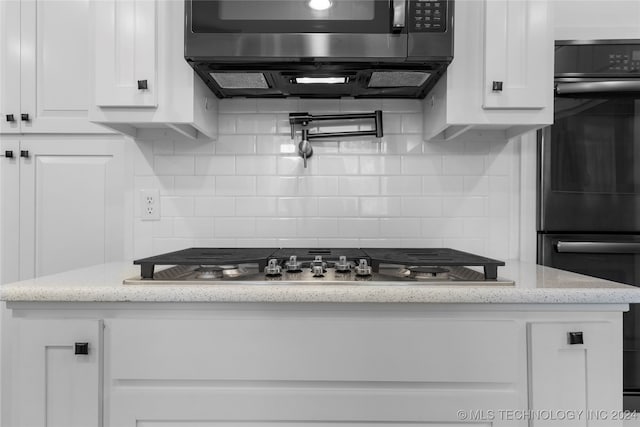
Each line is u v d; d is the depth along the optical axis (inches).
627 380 56.5
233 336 39.9
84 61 62.3
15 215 62.7
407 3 47.2
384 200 63.7
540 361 39.4
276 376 39.8
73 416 40.0
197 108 52.6
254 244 63.6
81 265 63.2
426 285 40.6
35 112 62.2
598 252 56.8
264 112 63.7
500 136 62.9
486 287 39.9
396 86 58.2
